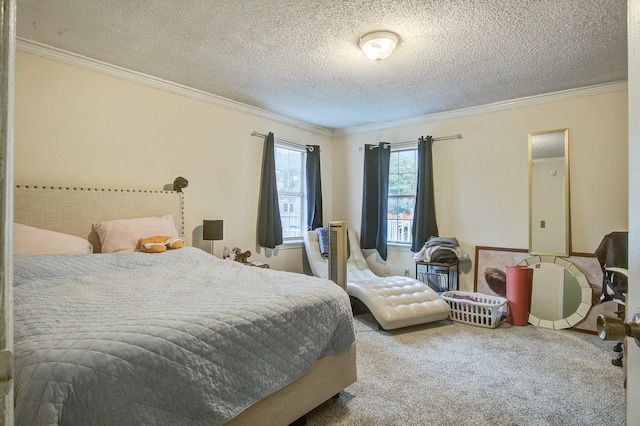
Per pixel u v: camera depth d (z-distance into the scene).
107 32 2.31
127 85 2.98
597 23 2.15
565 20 2.12
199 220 3.51
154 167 3.15
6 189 0.43
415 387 2.07
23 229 2.21
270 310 1.52
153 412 1.09
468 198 3.95
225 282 1.94
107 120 2.86
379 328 3.17
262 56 2.67
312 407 1.71
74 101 2.68
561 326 3.19
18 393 0.89
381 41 2.29
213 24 2.21
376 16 2.10
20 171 2.44
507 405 1.88
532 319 3.33
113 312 1.34
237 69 2.91
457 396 1.97
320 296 1.78
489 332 3.08
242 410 1.33
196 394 1.19
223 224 3.72
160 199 3.12
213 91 3.46
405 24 2.18
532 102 3.52
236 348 1.35
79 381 0.97
